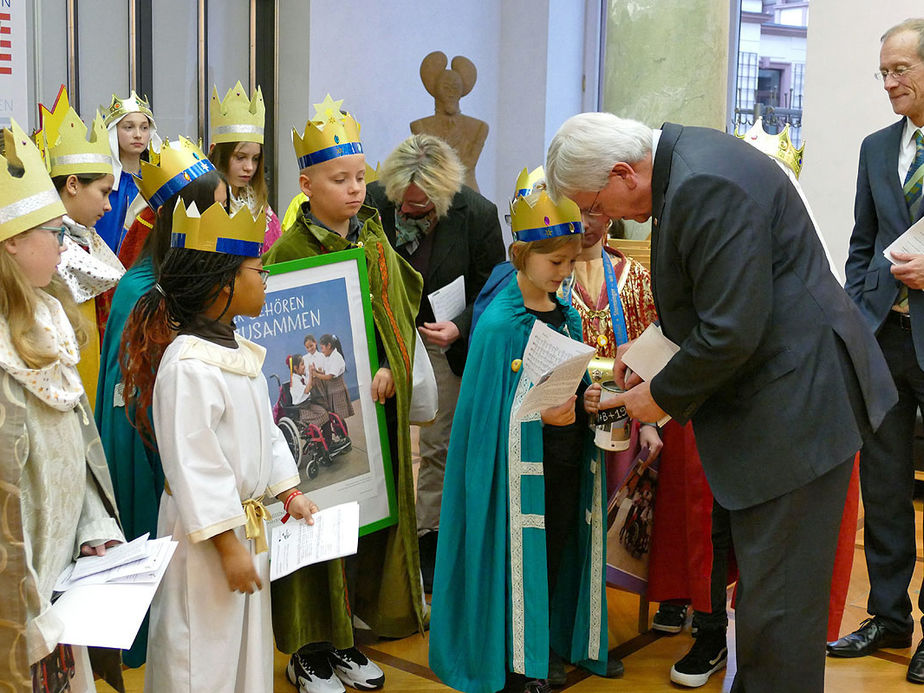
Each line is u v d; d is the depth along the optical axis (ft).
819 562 6.98
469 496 8.64
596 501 9.15
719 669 9.98
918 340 10.18
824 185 18.43
